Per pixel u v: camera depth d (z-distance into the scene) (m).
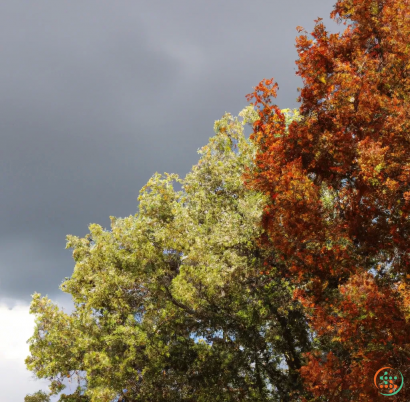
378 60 11.73
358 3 12.30
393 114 10.48
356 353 10.51
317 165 11.88
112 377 15.93
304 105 12.26
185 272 16.11
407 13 11.31
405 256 10.70
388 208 10.46
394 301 9.54
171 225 17.16
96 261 17.72
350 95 11.19
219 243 17.03
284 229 11.80
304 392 16.42
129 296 17.64
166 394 17.28
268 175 11.48
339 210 11.98
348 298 9.62
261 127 12.66
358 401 10.03
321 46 12.41
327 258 11.40
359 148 10.29
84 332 17.44
